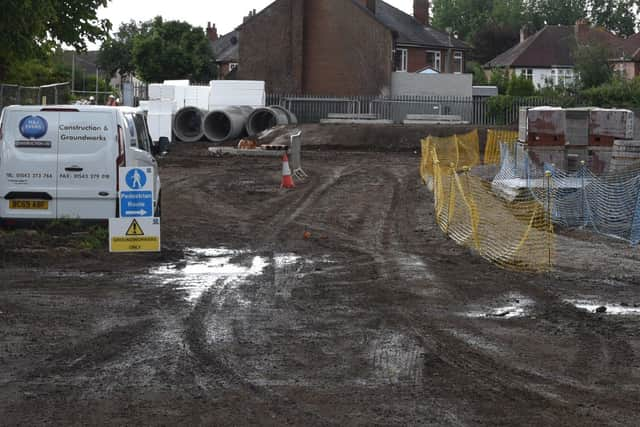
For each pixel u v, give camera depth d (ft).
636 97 192.65
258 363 29.22
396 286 42.65
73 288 40.91
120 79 318.24
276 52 223.71
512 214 69.05
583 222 69.51
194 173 108.27
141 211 49.73
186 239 57.06
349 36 220.84
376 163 128.98
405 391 26.35
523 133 89.81
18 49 78.89
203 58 276.00
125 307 37.22
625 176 73.72
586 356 30.66
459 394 26.12
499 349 31.45
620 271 48.32
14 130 52.16
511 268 48.24
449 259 50.85
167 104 152.56
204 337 32.45
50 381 26.96
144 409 24.48
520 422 23.68
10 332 32.58
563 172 78.95
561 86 229.66
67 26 92.43
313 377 27.73
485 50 389.80
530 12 446.19
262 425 23.26
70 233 52.37
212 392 26.08
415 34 267.59
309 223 66.23
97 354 29.96
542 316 36.83
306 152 151.23
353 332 33.63
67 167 52.19
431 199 83.10
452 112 210.18
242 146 144.87
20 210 52.37
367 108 210.59
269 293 40.68
